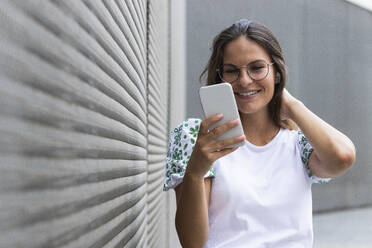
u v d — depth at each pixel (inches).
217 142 64.9
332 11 311.4
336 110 313.0
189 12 236.4
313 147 73.7
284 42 282.7
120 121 50.1
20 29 23.0
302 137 76.4
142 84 75.1
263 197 70.4
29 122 23.8
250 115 74.5
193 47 236.4
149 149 105.1
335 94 312.8
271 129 75.9
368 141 335.9
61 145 28.5
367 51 336.2
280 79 74.8
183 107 217.2
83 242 33.2
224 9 249.9
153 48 114.9
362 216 319.9
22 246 22.7
